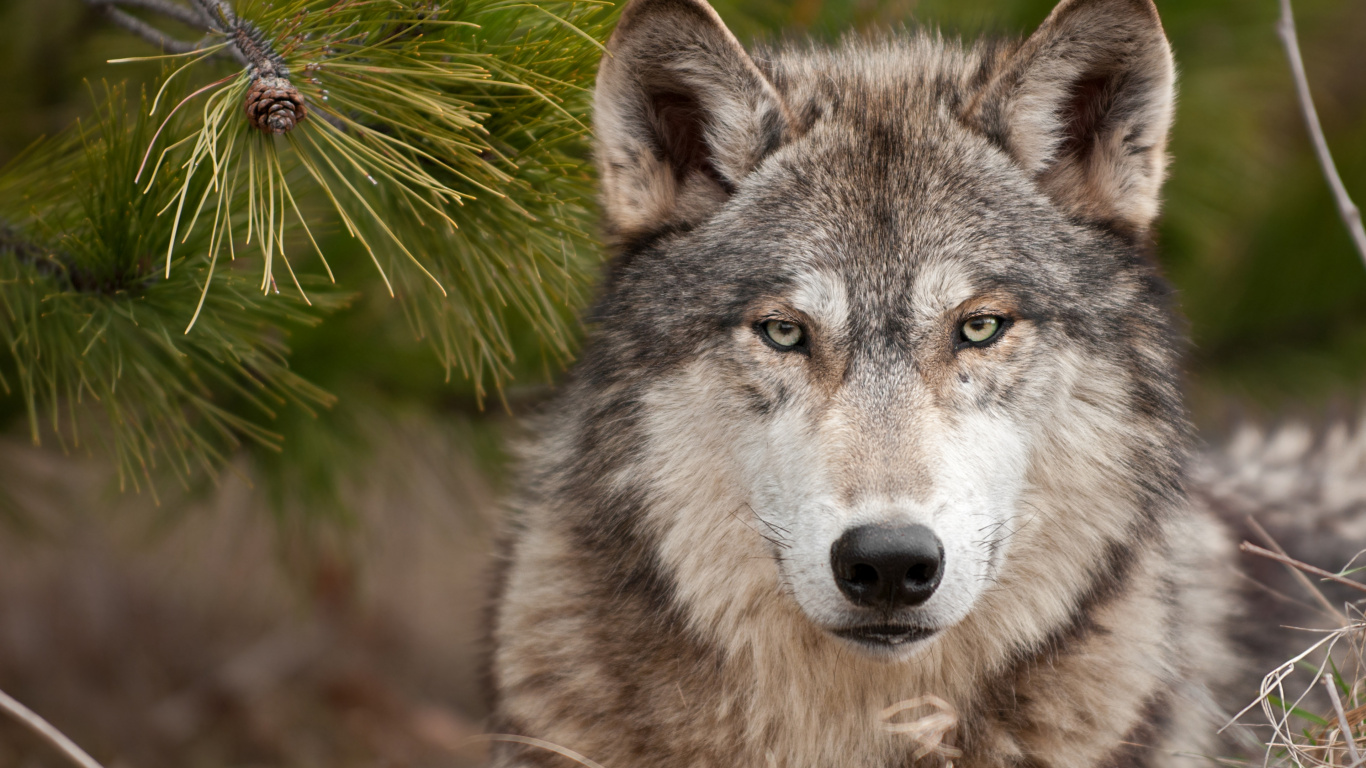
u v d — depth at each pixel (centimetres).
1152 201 667
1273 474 990
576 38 654
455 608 1492
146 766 1137
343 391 915
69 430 912
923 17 966
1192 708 695
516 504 776
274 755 1198
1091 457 640
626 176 667
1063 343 625
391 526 1120
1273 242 1162
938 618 563
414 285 767
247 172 648
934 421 581
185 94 700
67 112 948
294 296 714
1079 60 648
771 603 652
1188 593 746
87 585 1346
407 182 664
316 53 577
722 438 633
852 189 631
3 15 941
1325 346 1188
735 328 623
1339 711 566
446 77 591
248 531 1119
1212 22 1047
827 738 668
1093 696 662
